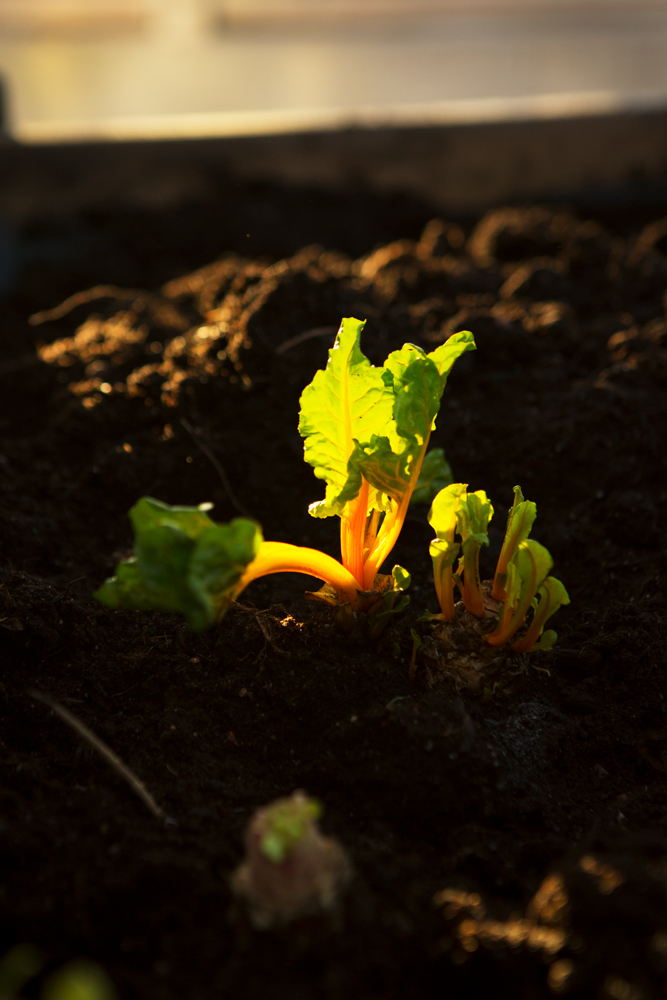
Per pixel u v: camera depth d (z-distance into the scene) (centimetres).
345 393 102
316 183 223
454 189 223
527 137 217
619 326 133
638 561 116
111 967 94
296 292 122
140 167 216
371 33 393
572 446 121
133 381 125
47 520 117
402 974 94
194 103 318
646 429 122
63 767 104
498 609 104
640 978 93
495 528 118
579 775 105
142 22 382
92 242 208
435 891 98
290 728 105
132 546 118
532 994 93
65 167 214
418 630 107
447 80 345
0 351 154
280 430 120
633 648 110
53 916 96
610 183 222
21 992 94
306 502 118
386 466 102
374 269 151
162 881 97
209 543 96
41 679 107
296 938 95
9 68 349
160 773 104
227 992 93
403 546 117
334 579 104
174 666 108
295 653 107
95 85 333
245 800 103
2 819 99
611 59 365
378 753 103
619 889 94
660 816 103
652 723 107
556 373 126
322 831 101
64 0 379
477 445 122
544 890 96
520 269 153
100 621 110
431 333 128
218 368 122
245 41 382
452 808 102
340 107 317
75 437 123
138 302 144
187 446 121
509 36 393
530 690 108
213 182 220
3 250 195
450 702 104
